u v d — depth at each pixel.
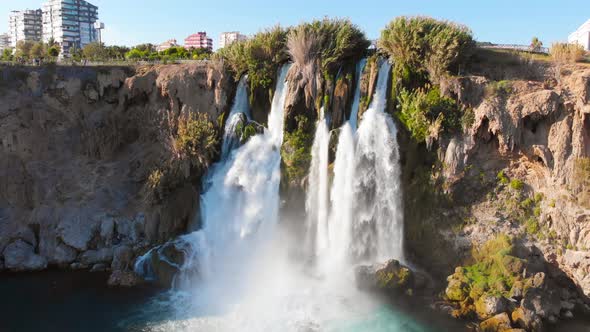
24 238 33.38
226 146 36.31
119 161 37.66
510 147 29.41
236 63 37.59
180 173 35.00
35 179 35.69
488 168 30.59
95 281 30.44
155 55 60.94
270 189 33.56
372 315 26.00
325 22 35.69
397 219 31.67
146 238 33.88
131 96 38.62
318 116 33.91
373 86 32.97
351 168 31.83
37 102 38.25
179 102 37.56
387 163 31.50
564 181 28.44
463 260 30.05
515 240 29.12
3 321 25.48
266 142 35.22
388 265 28.52
